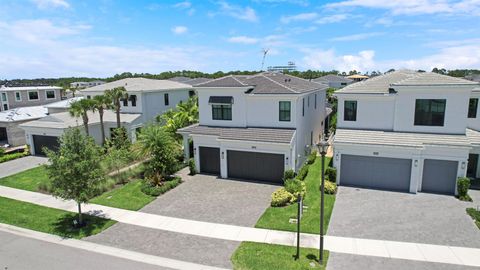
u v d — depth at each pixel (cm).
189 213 1862
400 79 2566
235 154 2464
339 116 2438
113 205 2008
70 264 1379
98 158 1762
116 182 2417
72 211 1939
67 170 1625
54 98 5381
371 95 2291
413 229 1600
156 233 1636
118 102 3219
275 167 2367
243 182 2392
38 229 1716
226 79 2738
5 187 2397
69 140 1698
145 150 2358
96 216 1856
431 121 2173
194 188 2280
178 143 2820
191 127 2780
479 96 2319
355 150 2206
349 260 1343
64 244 1555
